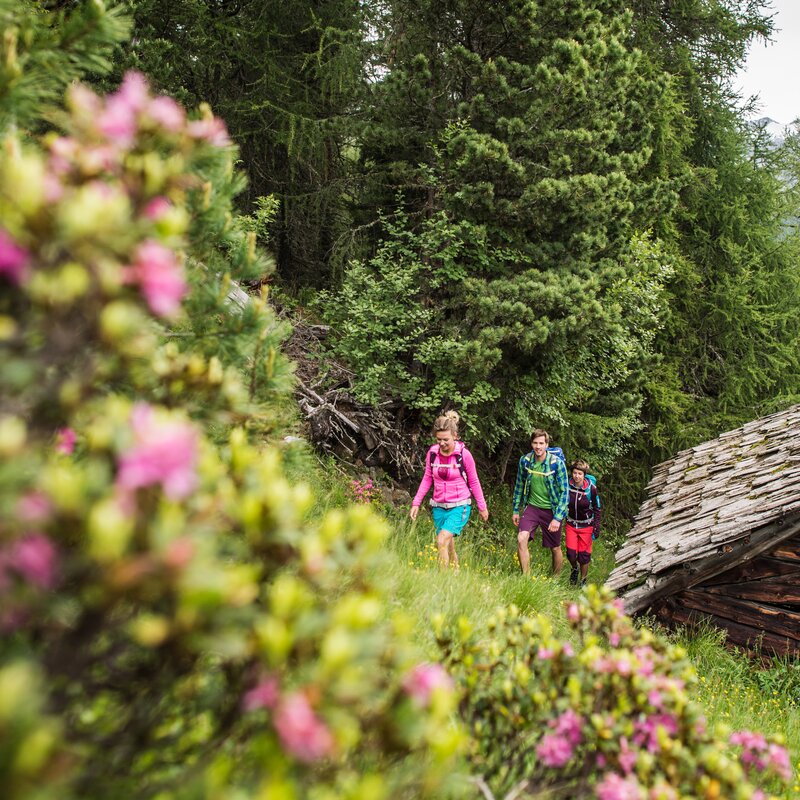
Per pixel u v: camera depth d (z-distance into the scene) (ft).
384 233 34.14
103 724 3.75
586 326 28.32
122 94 4.56
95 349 3.68
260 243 36.47
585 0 29.45
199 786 3.24
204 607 3.03
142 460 2.98
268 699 3.22
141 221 3.88
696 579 23.11
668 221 46.14
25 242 3.34
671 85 45.16
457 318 30.35
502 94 28.22
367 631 3.68
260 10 37.24
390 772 4.44
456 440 22.39
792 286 53.31
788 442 29.55
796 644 22.26
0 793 2.27
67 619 3.26
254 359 7.50
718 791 5.21
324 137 36.58
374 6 36.35
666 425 46.52
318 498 23.09
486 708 6.00
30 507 2.82
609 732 5.38
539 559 31.89
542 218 28.60
